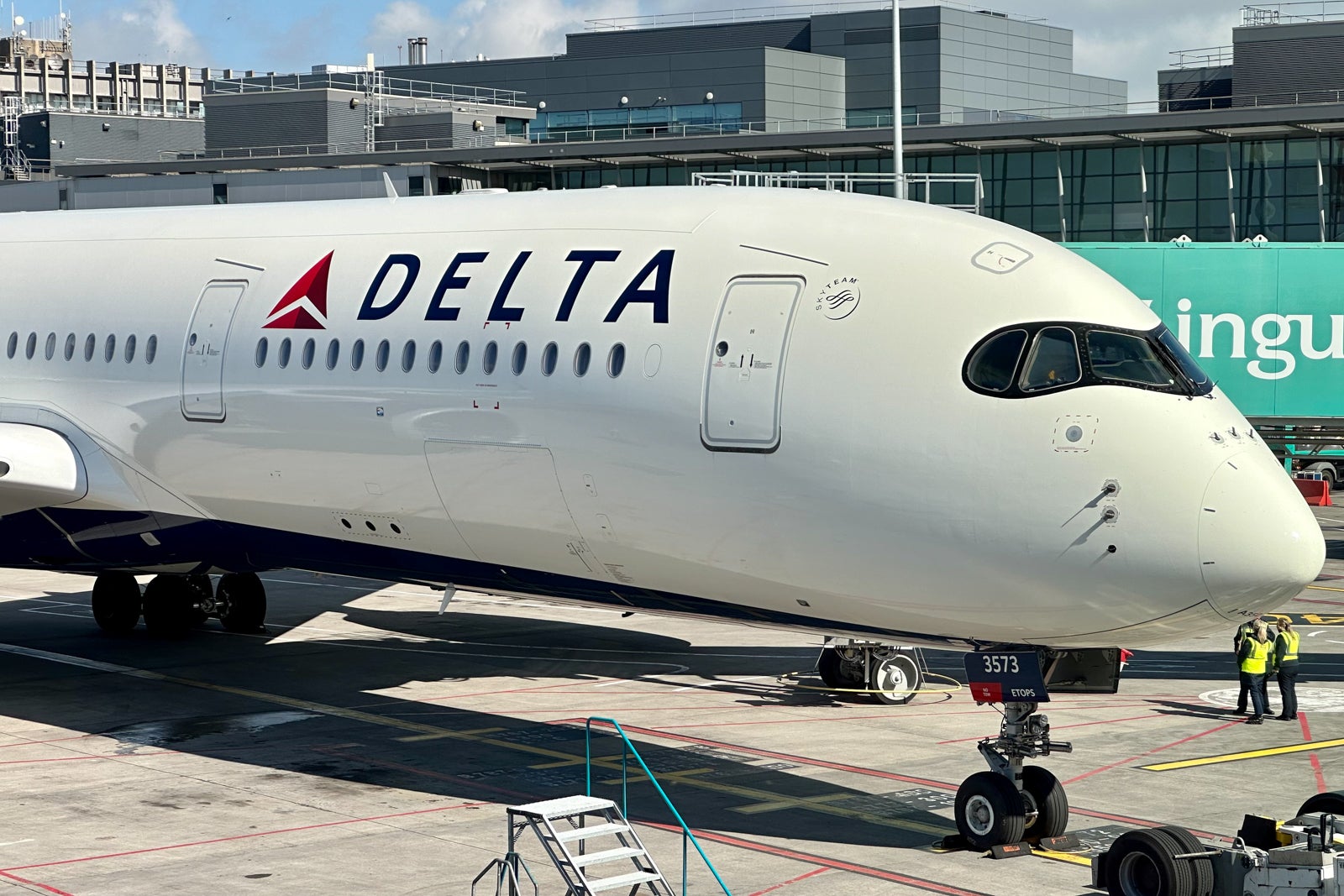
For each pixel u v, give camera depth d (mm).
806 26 101875
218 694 24031
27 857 15562
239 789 18391
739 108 94062
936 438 15867
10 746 20578
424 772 19375
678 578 18016
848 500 16219
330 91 80125
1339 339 41500
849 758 20281
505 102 99250
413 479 19656
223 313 22031
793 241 17531
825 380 16453
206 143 82312
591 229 19203
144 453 22609
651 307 17797
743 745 21016
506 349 18766
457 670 26297
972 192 60344
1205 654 29578
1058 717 23438
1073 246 43250
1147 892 14352
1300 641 31328
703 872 15359
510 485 18688
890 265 16859
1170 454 15203
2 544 24719
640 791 18578
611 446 17672
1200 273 42281
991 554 15672
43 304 24125
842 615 17156
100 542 23969
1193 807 18062
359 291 20672
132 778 18875
